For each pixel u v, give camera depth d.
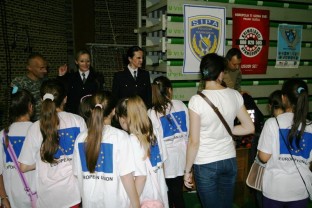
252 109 3.52
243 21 4.21
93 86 3.76
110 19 8.73
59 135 1.99
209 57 2.05
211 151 2.03
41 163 1.98
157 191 2.08
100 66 8.51
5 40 6.09
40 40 7.25
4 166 2.21
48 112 1.93
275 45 4.55
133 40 9.14
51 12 7.65
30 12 6.84
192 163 2.08
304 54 4.82
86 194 1.82
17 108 2.21
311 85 4.95
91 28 8.62
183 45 3.89
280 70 4.67
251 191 3.41
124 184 1.79
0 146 2.20
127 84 3.80
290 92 2.01
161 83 2.63
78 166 1.85
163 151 2.21
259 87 4.55
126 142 1.82
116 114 2.09
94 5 8.62
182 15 3.84
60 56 8.10
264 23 4.38
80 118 2.15
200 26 3.93
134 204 1.80
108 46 8.59
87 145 1.76
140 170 1.90
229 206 2.17
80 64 3.62
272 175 2.05
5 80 6.07
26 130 2.18
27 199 2.20
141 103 2.01
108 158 1.78
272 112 2.31
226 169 2.06
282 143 2.01
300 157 1.99
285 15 4.54
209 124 1.99
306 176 2.01
